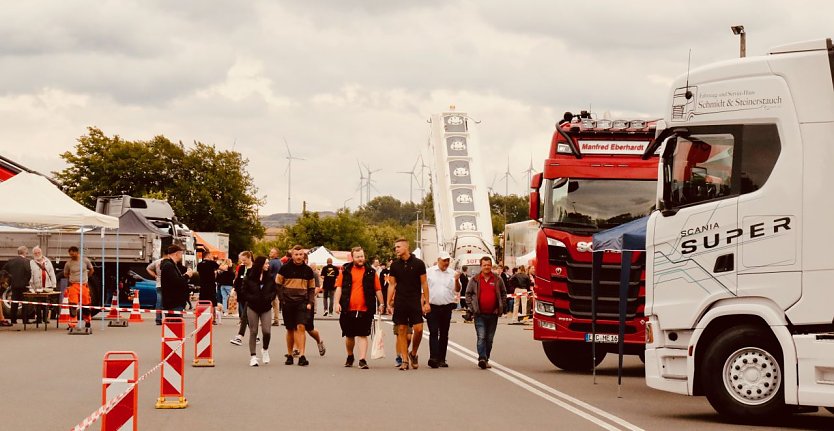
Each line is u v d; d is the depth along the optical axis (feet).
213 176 385.09
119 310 131.85
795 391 53.67
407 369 84.74
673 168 58.13
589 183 82.99
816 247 53.78
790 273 54.24
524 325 167.43
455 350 108.58
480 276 87.30
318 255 268.41
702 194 57.11
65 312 127.95
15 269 121.08
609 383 76.43
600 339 80.53
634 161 83.05
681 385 57.67
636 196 82.58
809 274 53.83
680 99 58.03
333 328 144.05
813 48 54.80
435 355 87.66
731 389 55.42
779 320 54.29
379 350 86.17
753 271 55.16
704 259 56.75
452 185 213.87
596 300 76.74
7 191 120.57
